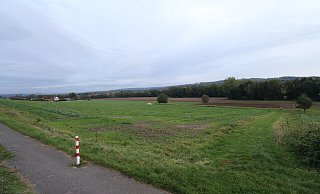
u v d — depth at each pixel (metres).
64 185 7.50
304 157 11.44
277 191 7.18
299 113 52.25
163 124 27.42
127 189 7.21
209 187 7.18
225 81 112.81
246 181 7.85
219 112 50.28
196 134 20.28
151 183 7.64
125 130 21.69
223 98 107.31
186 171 8.48
